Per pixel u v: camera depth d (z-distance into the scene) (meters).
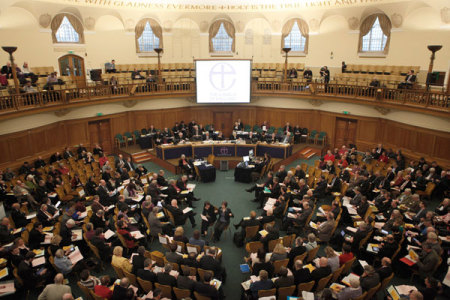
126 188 12.72
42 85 18.58
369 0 21.75
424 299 7.25
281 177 14.96
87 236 9.72
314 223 11.27
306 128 22.83
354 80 21.47
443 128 16.19
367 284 7.49
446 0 17.94
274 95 22.77
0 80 15.79
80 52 22.73
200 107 24.73
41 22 20.53
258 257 8.27
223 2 25.59
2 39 19.17
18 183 13.55
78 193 13.55
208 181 17.06
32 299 8.68
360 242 9.58
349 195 13.48
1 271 8.56
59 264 8.41
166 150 19.25
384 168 16.52
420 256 8.77
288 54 26.27
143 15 24.77
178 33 26.25
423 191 13.95
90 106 20.42
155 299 6.79
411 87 17.67
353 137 21.36
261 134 21.84
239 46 26.95
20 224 11.33
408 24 20.58
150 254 9.19
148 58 25.86
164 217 12.38
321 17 24.28
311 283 7.62
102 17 23.17
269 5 25.33
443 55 19.09
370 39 22.84
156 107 23.31
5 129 16.25
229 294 8.99
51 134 18.80
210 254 8.66
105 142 21.78
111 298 7.25
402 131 18.52
